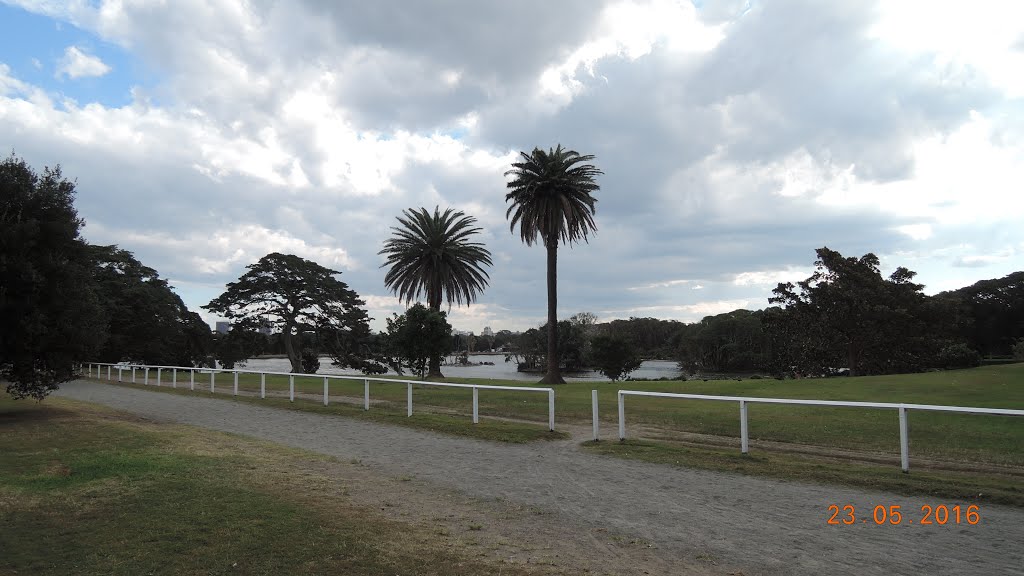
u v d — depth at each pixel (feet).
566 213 136.36
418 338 105.50
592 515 24.31
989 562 19.02
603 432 47.52
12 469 30.50
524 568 18.13
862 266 162.20
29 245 50.80
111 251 169.78
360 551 19.10
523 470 33.06
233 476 29.27
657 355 455.63
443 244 172.55
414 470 32.94
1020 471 32.12
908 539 21.31
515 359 483.92
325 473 31.30
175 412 61.93
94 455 34.06
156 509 23.27
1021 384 72.64
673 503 26.14
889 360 161.79
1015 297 243.19
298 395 81.56
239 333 192.34
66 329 53.57
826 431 45.96
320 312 200.44
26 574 17.06
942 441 41.50
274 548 19.17
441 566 18.08
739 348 306.35
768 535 21.74
